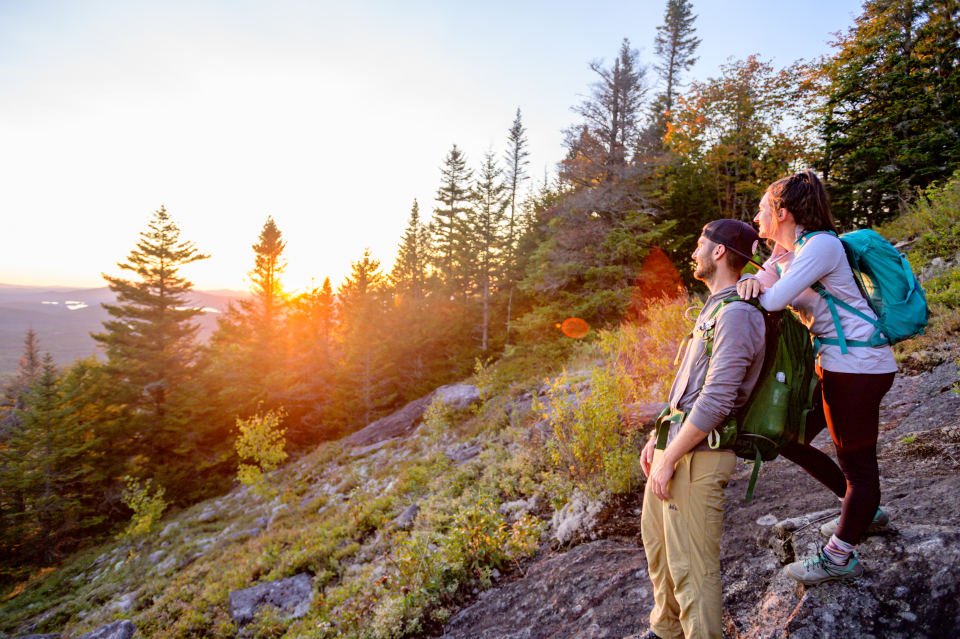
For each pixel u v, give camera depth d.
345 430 24.95
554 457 4.58
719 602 1.55
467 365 25.02
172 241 33.84
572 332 14.66
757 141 20.56
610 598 2.68
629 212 15.45
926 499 2.15
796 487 2.98
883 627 1.63
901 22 16.97
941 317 4.65
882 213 16.25
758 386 1.55
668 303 8.70
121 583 11.30
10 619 11.91
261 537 9.46
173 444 25.05
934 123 15.05
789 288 1.52
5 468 24.31
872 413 1.59
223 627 5.56
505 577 3.57
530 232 26.36
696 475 1.58
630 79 17.27
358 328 27.42
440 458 8.00
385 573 4.68
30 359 47.47
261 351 29.14
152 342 31.50
